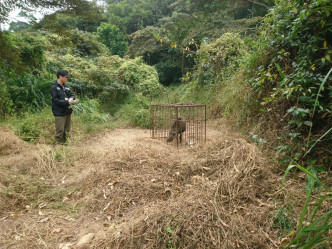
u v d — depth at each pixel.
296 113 2.82
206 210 2.20
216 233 1.98
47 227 2.37
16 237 2.22
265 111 3.84
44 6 7.05
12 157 4.09
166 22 16.31
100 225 2.36
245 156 3.06
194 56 13.52
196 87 8.38
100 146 5.09
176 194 2.68
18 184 3.17
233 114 5.05
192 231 1.99
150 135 6.03
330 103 2.84
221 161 3.20
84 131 6.11
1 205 2.71
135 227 2.11
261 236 2.01
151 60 21.94
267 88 4.00
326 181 2.59
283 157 3.12
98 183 3.10
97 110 8.28
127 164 3.41
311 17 3.17
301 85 3.07
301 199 2.42
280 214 2.24
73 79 9.24
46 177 3.46
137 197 2.72
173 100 9.36
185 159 3.48
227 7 13.96
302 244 1.77
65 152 4.16
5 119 6.10
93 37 13.09
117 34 23.81
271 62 3.89
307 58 3.12
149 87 10.43
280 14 3.70
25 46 8.55
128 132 6.54
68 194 2.98
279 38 3.61
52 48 10.87
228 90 5.99
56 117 4.92
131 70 10.81
